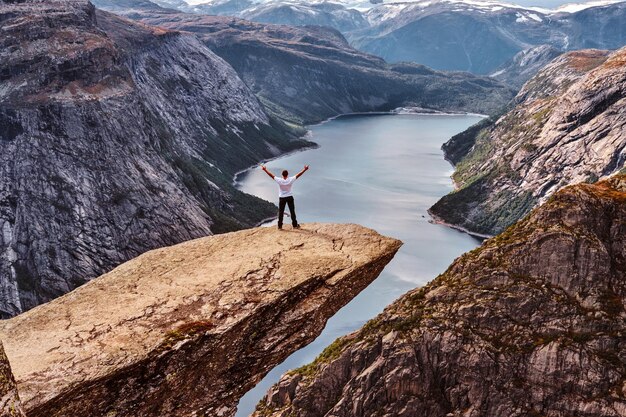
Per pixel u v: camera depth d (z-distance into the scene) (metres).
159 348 19.14
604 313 89.88
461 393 89.62
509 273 97.88
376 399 91.88
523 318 92.88
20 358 18.16
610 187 105.44
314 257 24.80
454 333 92.75
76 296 21.59
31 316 20.31
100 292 21.86
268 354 22.08
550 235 97.50
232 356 21.11
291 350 22.69
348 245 26.25
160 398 19.66
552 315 91.44
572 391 85.19
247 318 21.08
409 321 97.44
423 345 93.50
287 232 27.47
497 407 87.25
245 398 121.38
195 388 20.53
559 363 87.00
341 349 101.12
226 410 21.72
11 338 19.16
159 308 20.92
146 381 19.08
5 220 174.00
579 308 91.38
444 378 91.12
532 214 104.44
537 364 88.31
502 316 93.00
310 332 22.98
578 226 97.62
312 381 98.62
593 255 94.00
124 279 22.78
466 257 104.56
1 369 12.57
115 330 19.69
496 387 88.31
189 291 21.92
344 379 97.50
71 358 18.28
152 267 23.70
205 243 26.05
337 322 160.50
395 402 91.19
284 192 27.81
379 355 96.06
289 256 24.81
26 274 169.50
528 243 99.12
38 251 173.25
